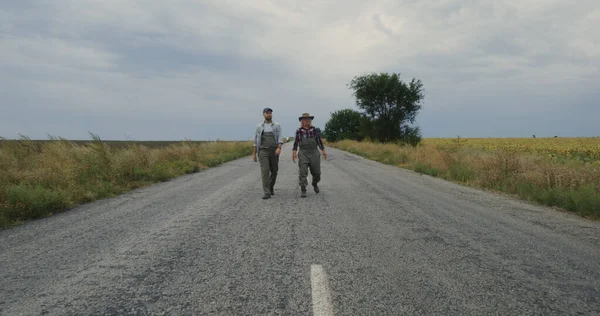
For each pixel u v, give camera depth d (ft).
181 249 12.63
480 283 9.66
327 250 12.51
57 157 32.55
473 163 42.16
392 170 47.88
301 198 24.09
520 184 28.99
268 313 7.81
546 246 13.46
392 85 118.83
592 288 9.41
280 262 11.23
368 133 127.95
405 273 10.34
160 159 47.37
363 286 9.35
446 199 24.72
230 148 84.43
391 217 18.21
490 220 18.11
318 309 8.00
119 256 11.91
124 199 24.07
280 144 24.47
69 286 9.38
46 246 13.15
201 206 21.11
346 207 20.85
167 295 8.79
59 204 20.44
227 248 12.74
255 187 29.60
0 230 15.79
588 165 33.99
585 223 18.10
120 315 7.76
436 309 8.06
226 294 8.84
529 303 8.45
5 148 31.73
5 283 9.62
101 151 33.42
